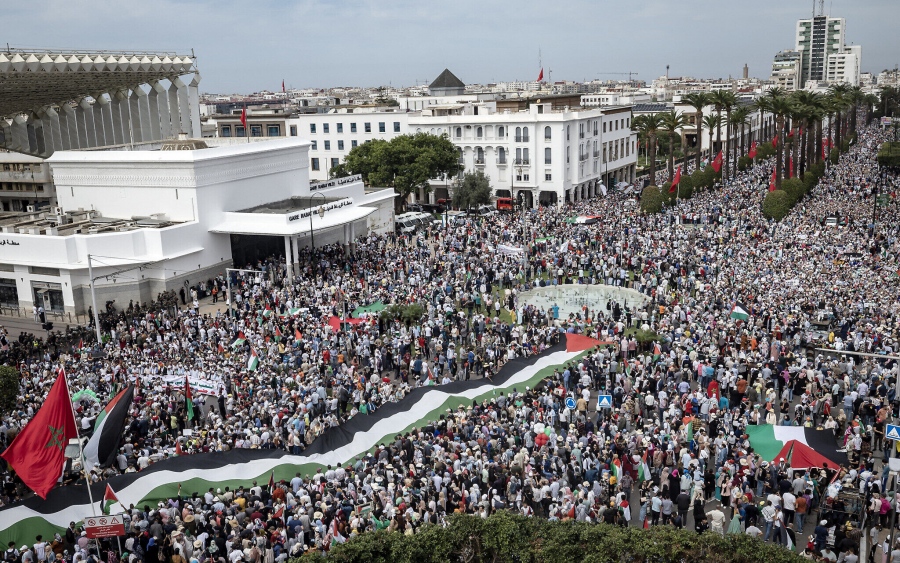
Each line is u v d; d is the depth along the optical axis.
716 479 28.20
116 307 62.09
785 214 77.31
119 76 86.19
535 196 107.31
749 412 33.44
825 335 41.91
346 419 34.38
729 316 45.28
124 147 81.75
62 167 73.69
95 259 61.28
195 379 36.44
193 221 67.81
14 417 32.50
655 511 25.64
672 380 36.03
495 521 20.75
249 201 74.44
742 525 25.02
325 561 19.98
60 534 23.80
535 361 37.97
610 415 33.00
